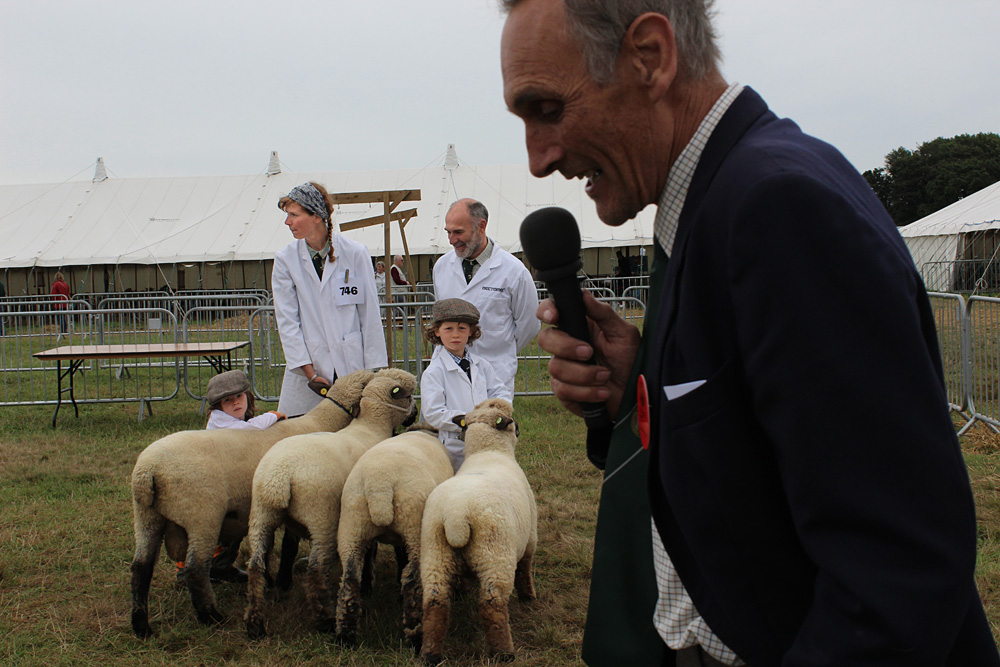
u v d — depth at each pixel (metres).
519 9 1.14
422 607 3.51
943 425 0.81
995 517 5.19
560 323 1.41
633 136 1.12
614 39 1.07
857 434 0.80
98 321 11.64
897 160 69.50
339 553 3.72
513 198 28.97
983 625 1.03
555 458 7.09
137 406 10.24
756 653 1.00
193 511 3.82
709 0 1.16
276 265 4.88
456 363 4.60
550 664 3.54
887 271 0.82
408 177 30.72
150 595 4.41
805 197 0.85
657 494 1.13
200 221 28.36
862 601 0.78
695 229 1.00
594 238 25.80
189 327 13.03
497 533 3.39
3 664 3.61
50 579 4.59
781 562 0.98
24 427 8.87
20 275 26.17
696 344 1.00
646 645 1.29
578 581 4.54
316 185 4.77
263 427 4.34
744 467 0.97
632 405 1.32
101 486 6.43
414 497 3.61
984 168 63.03
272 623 4.02
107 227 28.12
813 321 0.82
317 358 4.82
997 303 7.00
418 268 26.05
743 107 1.11
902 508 0.79
